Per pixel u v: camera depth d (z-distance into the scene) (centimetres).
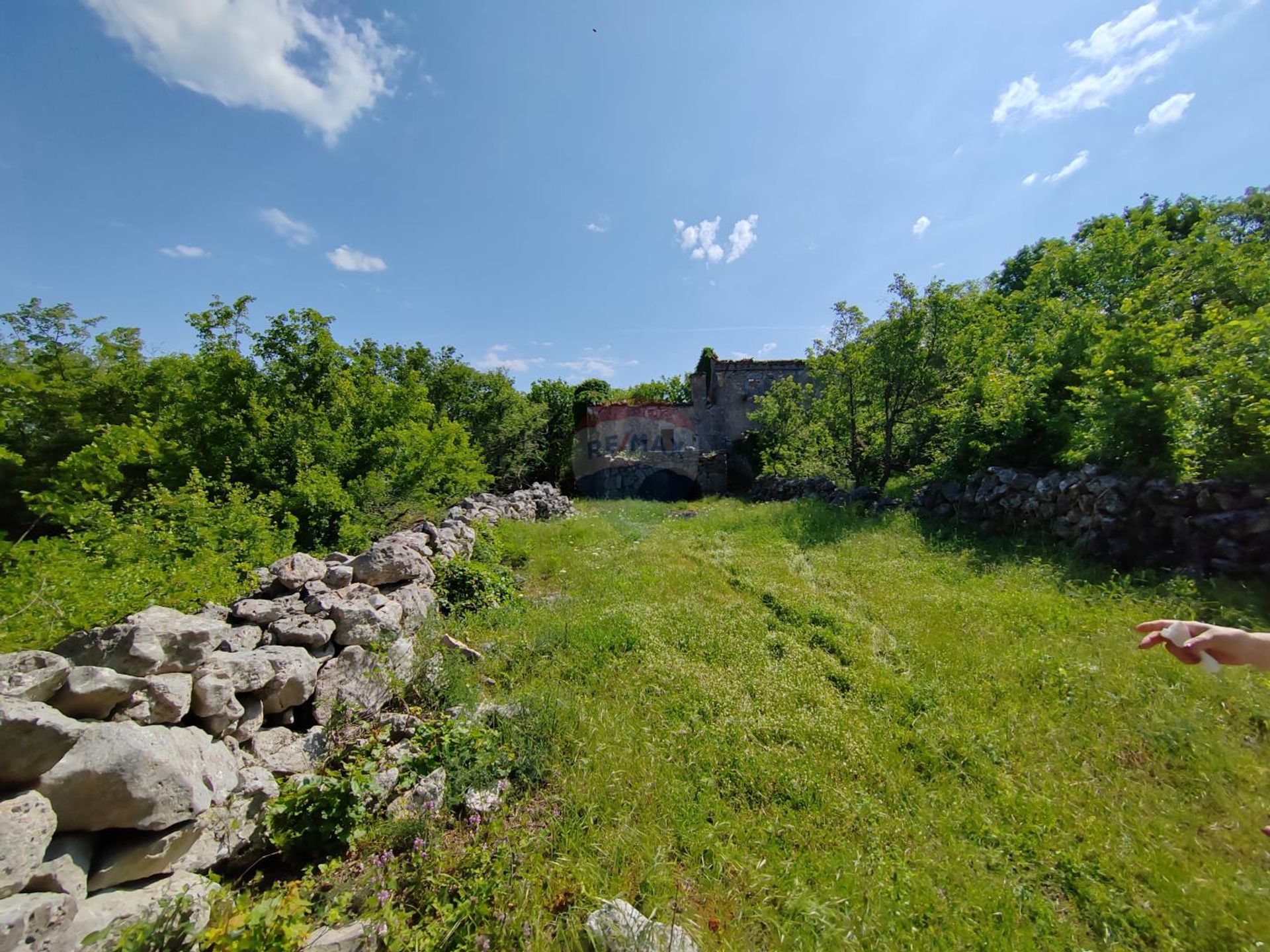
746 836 239
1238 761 265
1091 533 565
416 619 430
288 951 158
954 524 775
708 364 2320
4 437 913
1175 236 1089
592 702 344
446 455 980
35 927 132
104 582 300
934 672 384
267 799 223
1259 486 459
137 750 169
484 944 176
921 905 202
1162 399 527
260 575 381
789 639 445
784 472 1527
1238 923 186
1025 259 1642
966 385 866
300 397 927
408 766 263
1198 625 160
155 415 962
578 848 226
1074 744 294
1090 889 207
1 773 149
